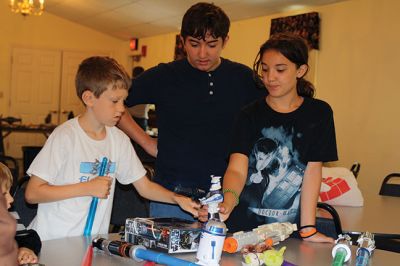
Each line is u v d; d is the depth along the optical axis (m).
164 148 2.25
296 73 1.77
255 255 1.33
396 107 5.24
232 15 7.44
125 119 2.33
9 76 10.74
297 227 1.78
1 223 1.08
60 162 1.72
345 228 2.13
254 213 1.78
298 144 1.77
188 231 1.43
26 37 10.84
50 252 1.40
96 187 1.66
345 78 5.80
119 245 1.37
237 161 1.78
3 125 8.22
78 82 1.78
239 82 2.21
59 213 1.73
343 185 2.68
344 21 5.83
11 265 1.11
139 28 9.98
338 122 5.89
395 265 1.45
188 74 2.19
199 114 2.19
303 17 6.24
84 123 1.81
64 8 10.20
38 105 10.99
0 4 10.60
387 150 5.33
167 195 1.85
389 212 2.57
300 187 1.79
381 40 5.40
